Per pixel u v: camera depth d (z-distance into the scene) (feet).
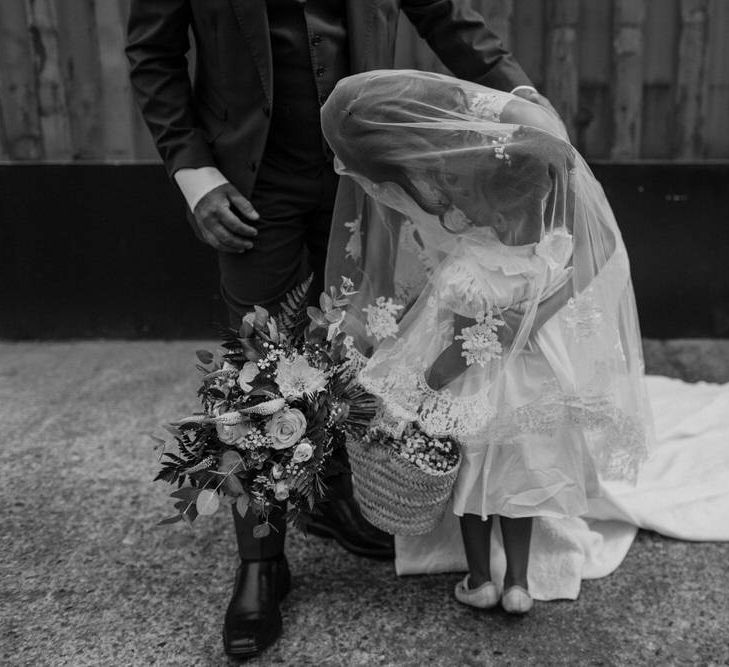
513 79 7.25
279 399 5.66
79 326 14.28
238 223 6.54
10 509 8.82
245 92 6.48
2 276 14.07
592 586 7.38
